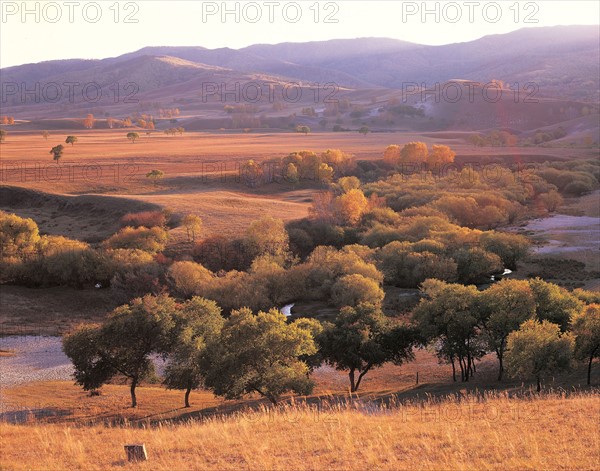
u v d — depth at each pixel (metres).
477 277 133.38
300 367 63.47
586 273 132.88
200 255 142.50
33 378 86.19
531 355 57.28
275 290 122.69
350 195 174.00
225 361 62.22
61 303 125.38
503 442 27.66
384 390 66.88
